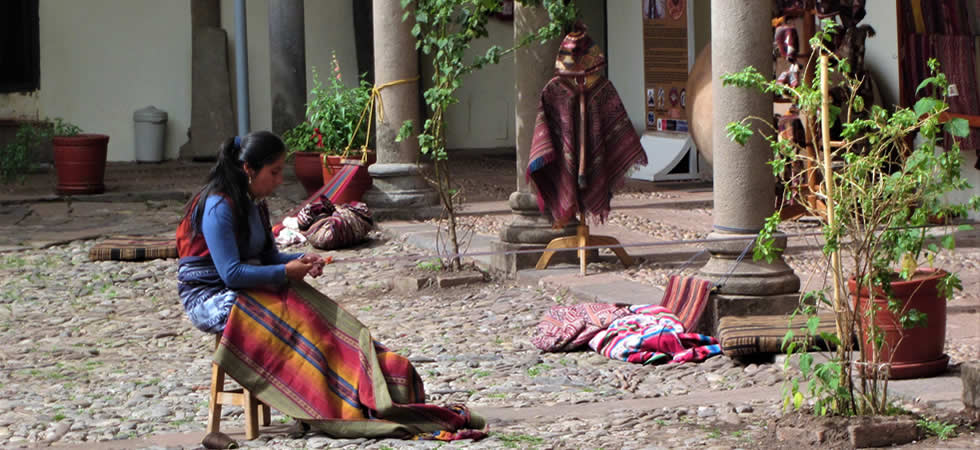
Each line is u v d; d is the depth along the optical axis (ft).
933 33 43.24
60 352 27.68
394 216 46.75
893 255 18.04
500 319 30.22
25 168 59.36
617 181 33.60
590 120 33.17
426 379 24.04
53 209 51.78
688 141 60.34
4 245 42.70
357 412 18.74
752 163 26.35
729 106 26.32
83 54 70.28
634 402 21.59
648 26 63.77
